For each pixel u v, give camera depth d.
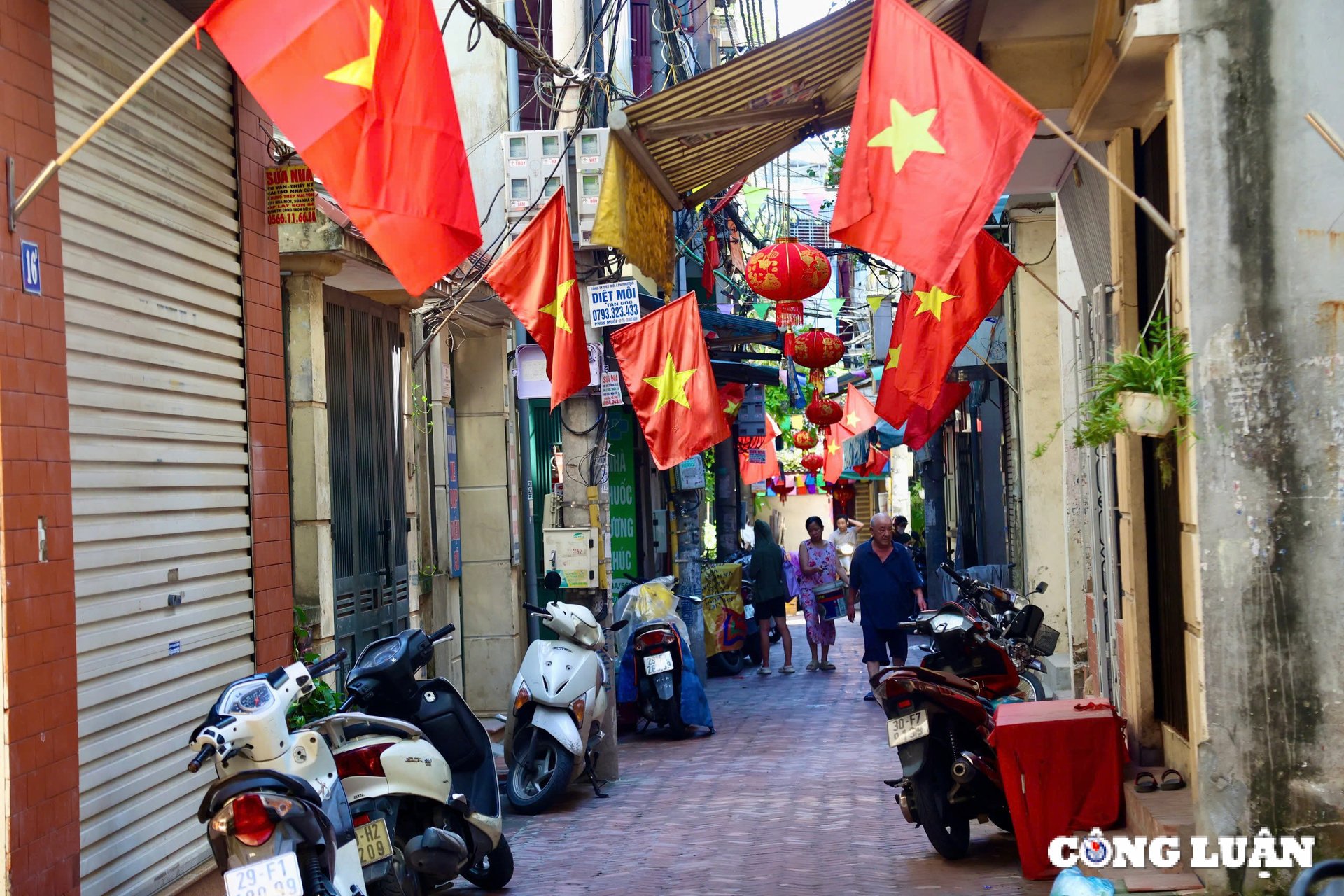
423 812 6.17
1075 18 7.55
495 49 13.47
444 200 5.01
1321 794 4.87
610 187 7.28
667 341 9.96
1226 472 4.96
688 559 16.56
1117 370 5.07
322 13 4.77
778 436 32.19
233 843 4.35
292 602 7.03
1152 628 6.85
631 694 12.31
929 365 9.16
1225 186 4.96
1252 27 4.95
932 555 23.83
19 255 4.57
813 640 17.23
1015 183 9.15
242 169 6.68
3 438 4.42
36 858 4.50
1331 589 4.89
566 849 7.81
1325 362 4.91
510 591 12.88
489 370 12.91
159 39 5.90
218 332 6.36
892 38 5.43
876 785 9.29
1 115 4.53
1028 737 6.36
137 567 5.44
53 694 4.65
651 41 18.59
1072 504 9.97
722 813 8.58
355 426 9.84
